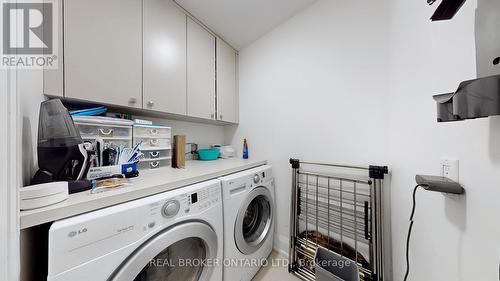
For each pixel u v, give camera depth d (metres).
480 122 0.48
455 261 0.56
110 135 0.99
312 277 1.27
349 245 1.21
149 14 1.12
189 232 0.78
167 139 1.28
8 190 0.40
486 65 0.44
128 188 0.70
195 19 1.46
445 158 0.60
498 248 0.44
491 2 0.42
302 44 1.47
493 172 0.45
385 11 1.05
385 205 1.06
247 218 1.35
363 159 1.16
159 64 1.18
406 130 0.85
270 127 1.71
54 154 0.67
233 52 1.91
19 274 0.43
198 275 0.90
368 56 1.13
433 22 0.65
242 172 1.26
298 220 1.45
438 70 0.63
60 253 0.47
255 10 1.42
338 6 1.26
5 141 0.40
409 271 0.83
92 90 0.87
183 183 0.87
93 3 0.87
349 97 1.22
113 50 0.95
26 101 0.60
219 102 1.70
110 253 0.55
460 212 0.54
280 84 1.62
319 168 1.37
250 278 1.24
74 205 0.53
